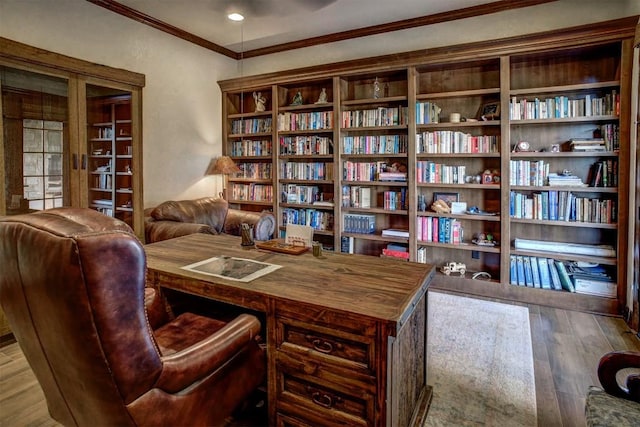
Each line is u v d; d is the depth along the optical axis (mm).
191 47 4395
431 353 2459
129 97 3656
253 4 3518
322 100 4324
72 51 3230
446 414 1846
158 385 1175
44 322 1075
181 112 4328
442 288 3754
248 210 5055
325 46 4406
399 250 3955
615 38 2926
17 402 1949
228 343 1403
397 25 3918
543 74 3451
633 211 2863
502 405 1919
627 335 2717
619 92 2994
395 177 3938
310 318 1430
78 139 3203
